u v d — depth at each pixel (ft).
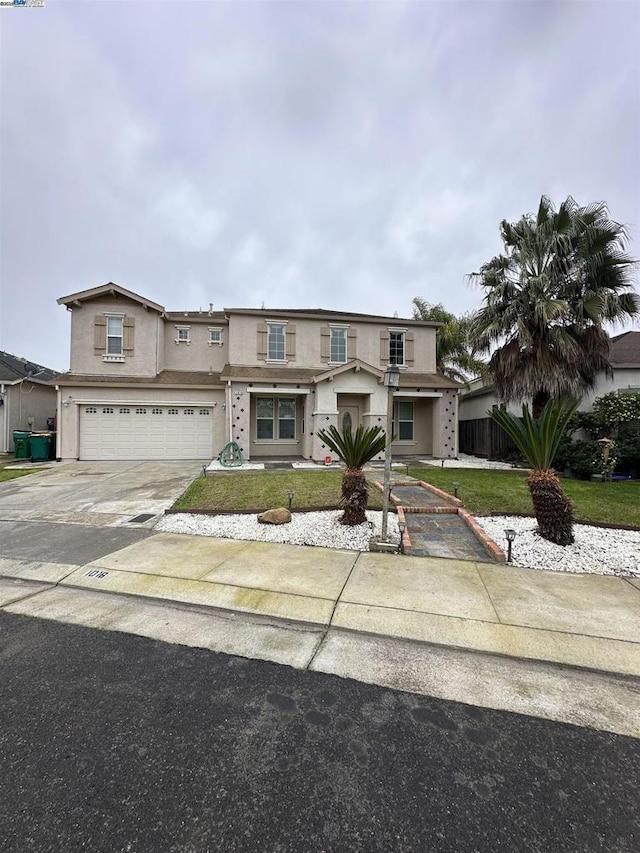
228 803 5.78
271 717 7.64
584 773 6.36
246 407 48.39
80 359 51.08
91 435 49.29
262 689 8.50
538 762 6.58
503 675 9.07
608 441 36.01
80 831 5.32
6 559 16.40
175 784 6.09
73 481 34.50
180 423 50.85
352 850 5.11
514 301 38.04
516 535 19.01
